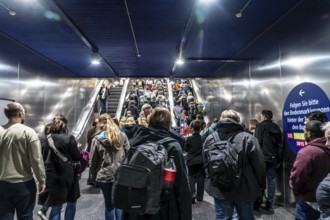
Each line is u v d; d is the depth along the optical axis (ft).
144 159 6.26
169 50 21.66
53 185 10.36
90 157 11.37
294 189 8.23
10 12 13.97
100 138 11.16
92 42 19.48
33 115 21.54
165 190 6.21
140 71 29.94
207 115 33.12
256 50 18.52
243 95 21.03
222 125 9.28
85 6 13.69
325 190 6.10
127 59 24.58
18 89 19.30
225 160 8.56
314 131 8.30
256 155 8.68
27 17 14.90
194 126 16.62
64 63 26.02
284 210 14.40
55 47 20.72
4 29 16.78
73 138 11.03
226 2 13.17
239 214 9.00
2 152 9.01
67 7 13.78
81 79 34.14
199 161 15.99
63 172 10.52
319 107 11.68
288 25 14.30
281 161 14.75
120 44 19.97
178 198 6.43
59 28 16.62
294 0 13.20
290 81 14.10
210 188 9.22
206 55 22.89
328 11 11.10
